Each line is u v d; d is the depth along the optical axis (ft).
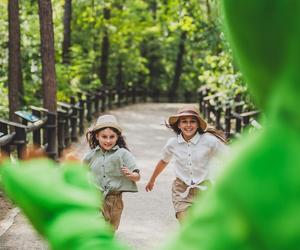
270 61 1.78
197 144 14.52
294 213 1.70
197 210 1.85
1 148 24.68
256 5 1.75
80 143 42.52
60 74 49.90
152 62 105.19
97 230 2.03
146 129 52.80
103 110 67.56
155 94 99.25
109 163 14.69
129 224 20.90
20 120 35.29
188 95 101.19
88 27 76.64
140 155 38.11
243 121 32.48
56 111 34.27
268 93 1.82
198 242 1.79
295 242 1.69
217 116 44.19
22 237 18.56
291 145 1.76
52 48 34.22
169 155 15.15
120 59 90.53
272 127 1.81
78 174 2.24
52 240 2.06
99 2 72.13
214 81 40.81
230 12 1.79
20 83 44.68
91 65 67.36
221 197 1.80
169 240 1.86
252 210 1.73
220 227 1.77
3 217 20.57
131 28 82.48
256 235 1.73
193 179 14.55
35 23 46.52
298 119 1.77
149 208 23.24
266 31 1.76
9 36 35.17
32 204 2.12
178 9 53.93
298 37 1.74
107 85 82.58
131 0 81.30
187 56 103.55
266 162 1.76
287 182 1.72
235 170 1.79
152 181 15.90
